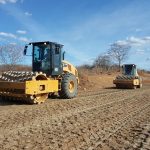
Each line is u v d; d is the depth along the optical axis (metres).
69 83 15.60
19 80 12.99
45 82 13.52
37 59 15.18
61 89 15.38
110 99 16.25
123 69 27.00
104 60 55.72
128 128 9.07
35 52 15.27
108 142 7.45
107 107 13.21
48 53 14.91
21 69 28.48
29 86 12.56
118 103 14.69
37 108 12.17
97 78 30.94
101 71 49.50
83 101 14.93
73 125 9.20
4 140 7.32
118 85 25.78
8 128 8.52
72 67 16.88
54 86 14.27
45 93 13.81
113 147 7.04
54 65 14.99
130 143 7.42
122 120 10.30
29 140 7.37
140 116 11.16
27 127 8.70
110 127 9.13
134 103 14.85
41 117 10.26
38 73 13.22
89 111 11.94
